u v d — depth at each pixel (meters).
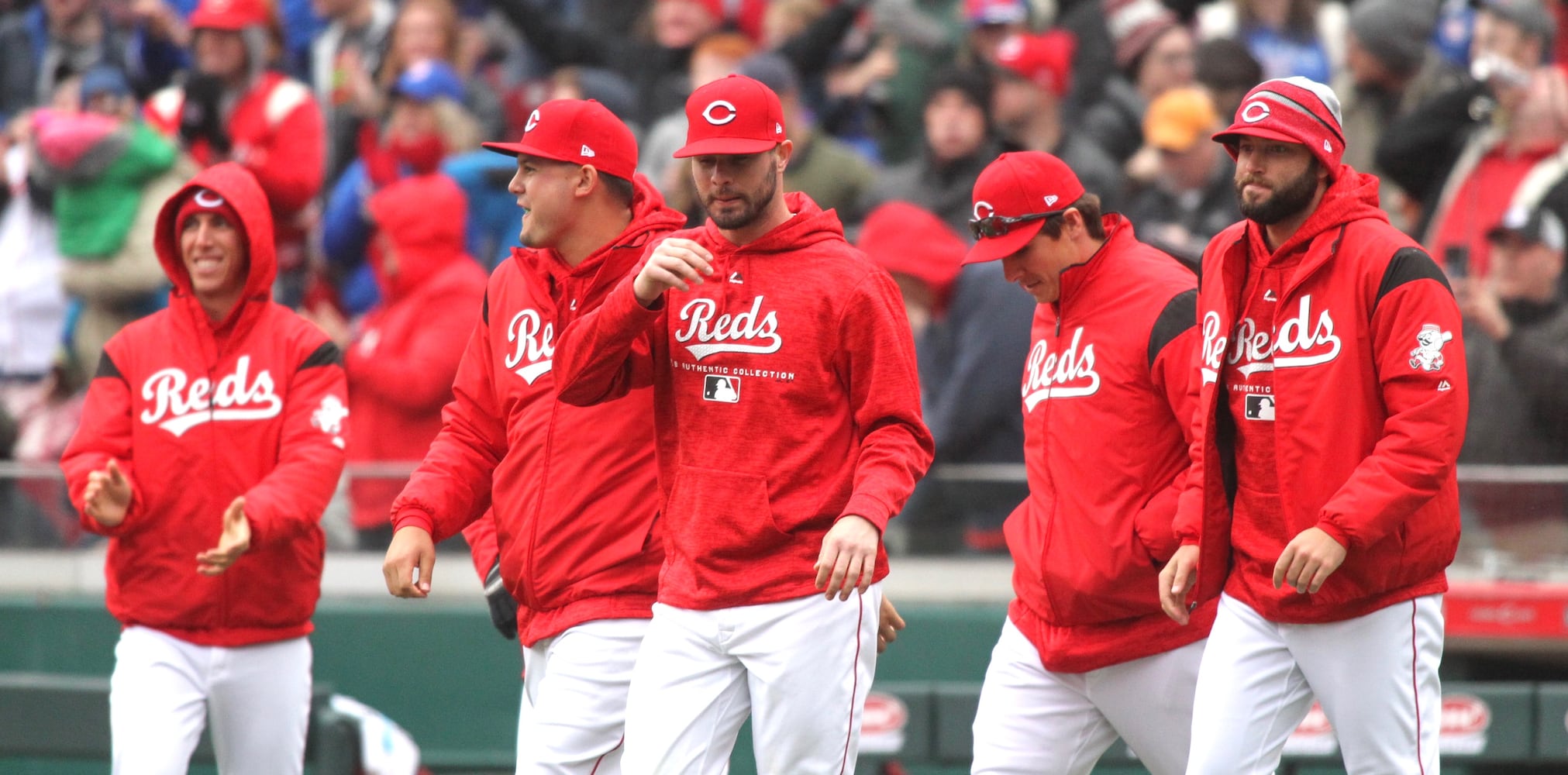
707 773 14.03
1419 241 23.05
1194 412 15.05
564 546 15.34
